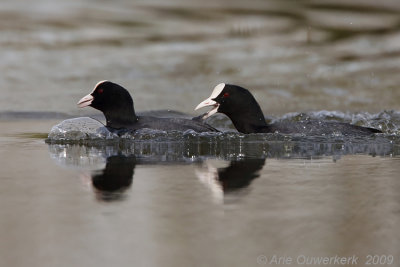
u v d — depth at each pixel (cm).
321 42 2581
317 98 1847
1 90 1902
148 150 1084
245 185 801
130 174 866
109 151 1075
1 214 667
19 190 770
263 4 3131
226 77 2106
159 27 2780
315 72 2164
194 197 738
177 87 1980
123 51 2441
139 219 652
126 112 1299
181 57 2366
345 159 995
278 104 1780
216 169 905
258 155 1033
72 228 624
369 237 607
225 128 1493
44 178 838
